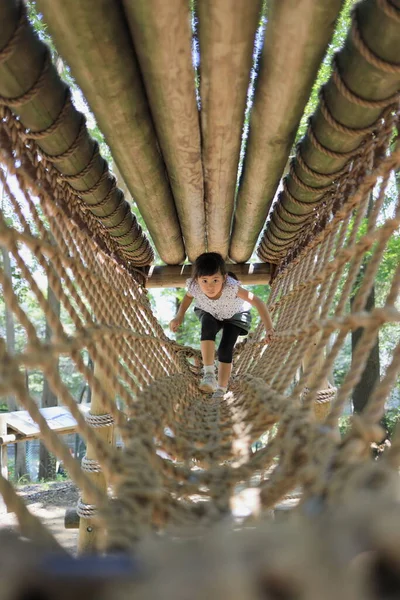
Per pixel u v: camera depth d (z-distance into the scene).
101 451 1.18
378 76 2.04
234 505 1.11
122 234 4.24
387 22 1.78
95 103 2.56
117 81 2.39
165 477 1.27
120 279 4.50
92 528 3.96
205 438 1.89
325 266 2.93
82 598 0.54
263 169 3.41
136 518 0.89
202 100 2.78
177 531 0.75
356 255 2.30
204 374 4.33
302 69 2.34
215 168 3.48
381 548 0.53
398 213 1.95
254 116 2.96
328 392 4.96
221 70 2.45
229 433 1.94
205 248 5.40
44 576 0.55
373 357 10.76
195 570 0.54
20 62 1.94
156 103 2.73
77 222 3.41
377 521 0.55
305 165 3.10
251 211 4.20
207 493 1.21
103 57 2.21
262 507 1.12
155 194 3.78
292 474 1.14
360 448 1.05
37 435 8.44
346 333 1.77
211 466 1.57
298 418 1.48
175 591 0.53
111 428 4.38
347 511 0.58
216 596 0.52
